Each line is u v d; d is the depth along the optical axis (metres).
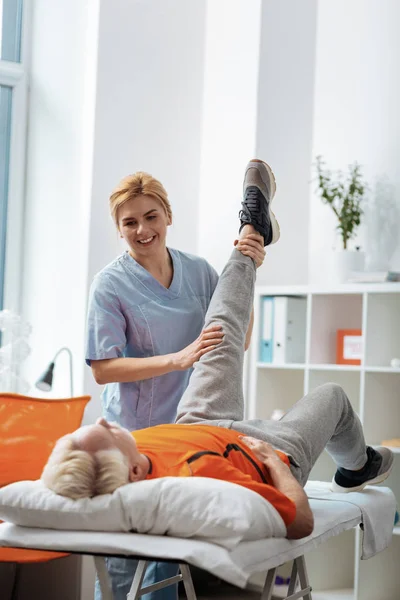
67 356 3.83
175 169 4.11
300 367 3.62
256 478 1.95
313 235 4.08
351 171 3.91
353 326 3.81
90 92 3.87
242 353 2.44
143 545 1.64
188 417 2.29
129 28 3.94
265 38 3.98
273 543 1.75
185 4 4.15
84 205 3.83
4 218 4.19
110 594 1.72
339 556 3.60
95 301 2.59
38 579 2.99
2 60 4.14
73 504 1.72
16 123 4.16
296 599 2.20
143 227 2.53
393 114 3.81
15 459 2.59
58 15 4.09
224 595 3.76
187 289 2.70
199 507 1.66
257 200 2.64
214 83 4.15
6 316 3.56
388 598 3.42
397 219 3.75
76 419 2.71
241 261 2.57
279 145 4.02
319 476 3.63
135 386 2.60
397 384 3.57
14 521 1.78
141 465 1.82
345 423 2.41
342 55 4.04
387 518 2.40
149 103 4.01
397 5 3.83
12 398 2.66
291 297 3.76
